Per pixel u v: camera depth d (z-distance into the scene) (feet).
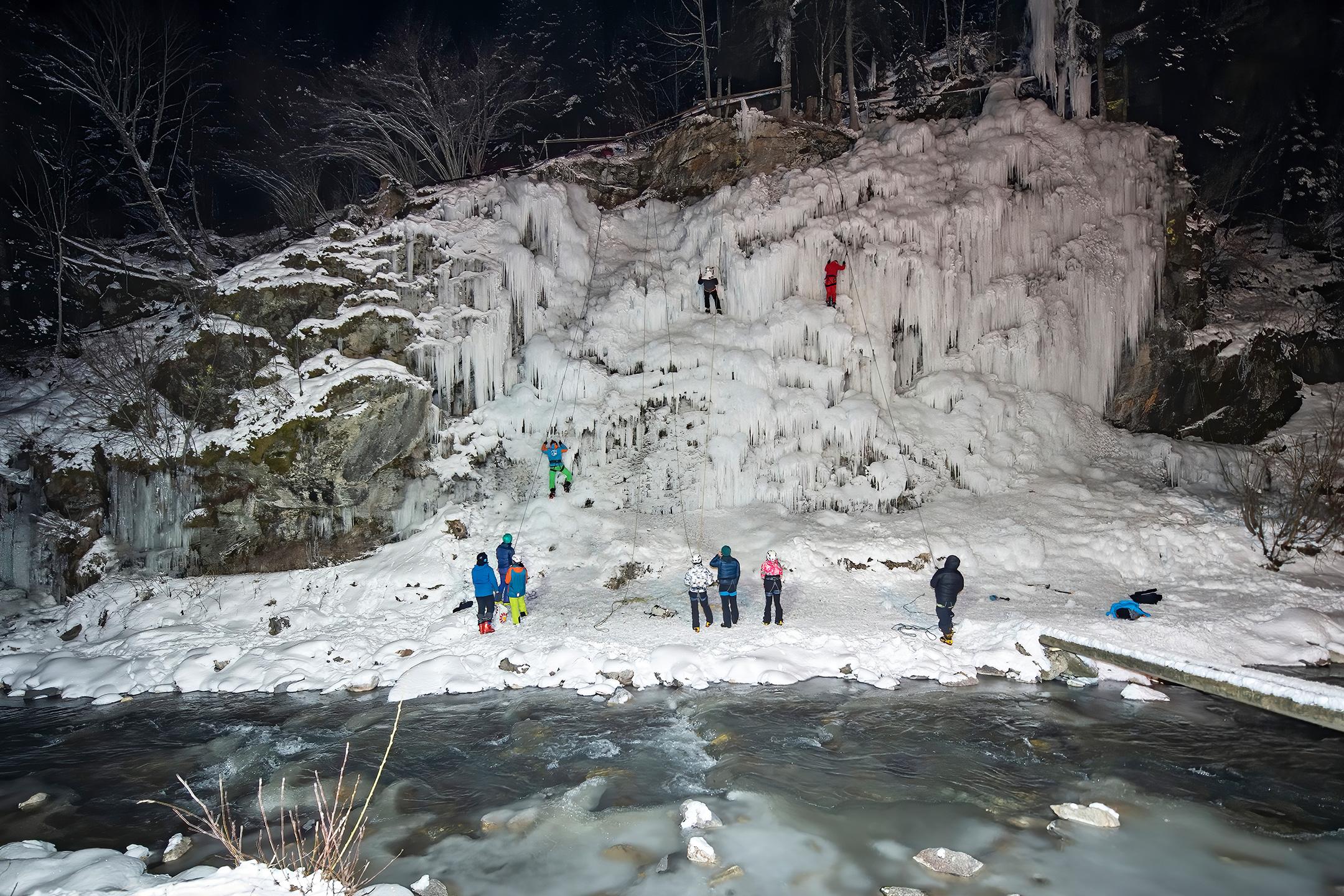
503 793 28.89
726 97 94.07
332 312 61.77
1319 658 40.24
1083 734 32.96
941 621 42.91
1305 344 74.95
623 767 30.76
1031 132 71.61
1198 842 24.77
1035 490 59.93
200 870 23.06
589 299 70.03
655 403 62.75
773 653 41.52
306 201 93.15
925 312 65.36
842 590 50.42
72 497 53.67
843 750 31.65
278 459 53.93
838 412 60.49
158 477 53.93
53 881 22.70
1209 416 69.87
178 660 44.42
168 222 70.69
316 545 55.72
